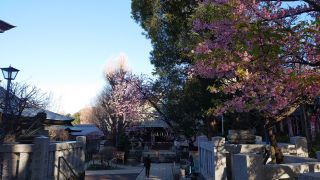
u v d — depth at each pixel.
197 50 6.80
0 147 8.99
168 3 18.20
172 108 22.53
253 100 7.36
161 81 24.59
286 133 24.47
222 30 5.77
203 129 21.47
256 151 9.79
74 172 12.69
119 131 37.16
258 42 5.02
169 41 18.92
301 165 5.90
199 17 7.62
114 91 38.62
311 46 5.45
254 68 5.97
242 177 5.81
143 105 33.94
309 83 5.61
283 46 5.14
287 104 7.14
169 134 43.34
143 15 20.39
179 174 16.86
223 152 9.26
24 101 13.95
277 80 6.08
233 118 15.39
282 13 5.43
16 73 14.18
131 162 32.59
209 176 10.50
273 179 5.67
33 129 14.31
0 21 14.02
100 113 51.75
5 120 12.85
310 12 5.82
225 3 5.79
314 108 16.52
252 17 5.52
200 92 16.81
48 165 9.99
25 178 8.98
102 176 22.14
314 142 16.77
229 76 7.54
